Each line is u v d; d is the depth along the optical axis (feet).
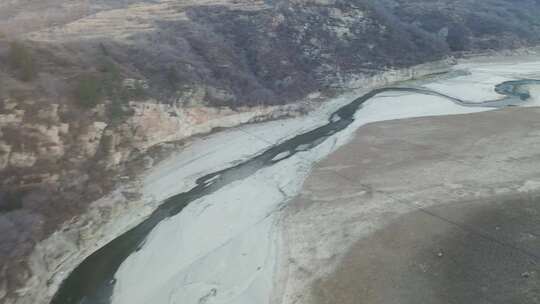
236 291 101.24
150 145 164.45
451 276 98.02
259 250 114.32
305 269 105.70
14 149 125.80
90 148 144.77
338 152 168.14
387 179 143.13
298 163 161.58
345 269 103.81
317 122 205.46
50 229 114.93
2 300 94.07
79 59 168.76
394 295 94.48
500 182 135.23
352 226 119.96
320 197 136.05
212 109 189.88
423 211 123.54
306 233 119.34
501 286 93.91
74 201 125.49
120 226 125.49
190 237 121.29
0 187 119.14
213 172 157.28
